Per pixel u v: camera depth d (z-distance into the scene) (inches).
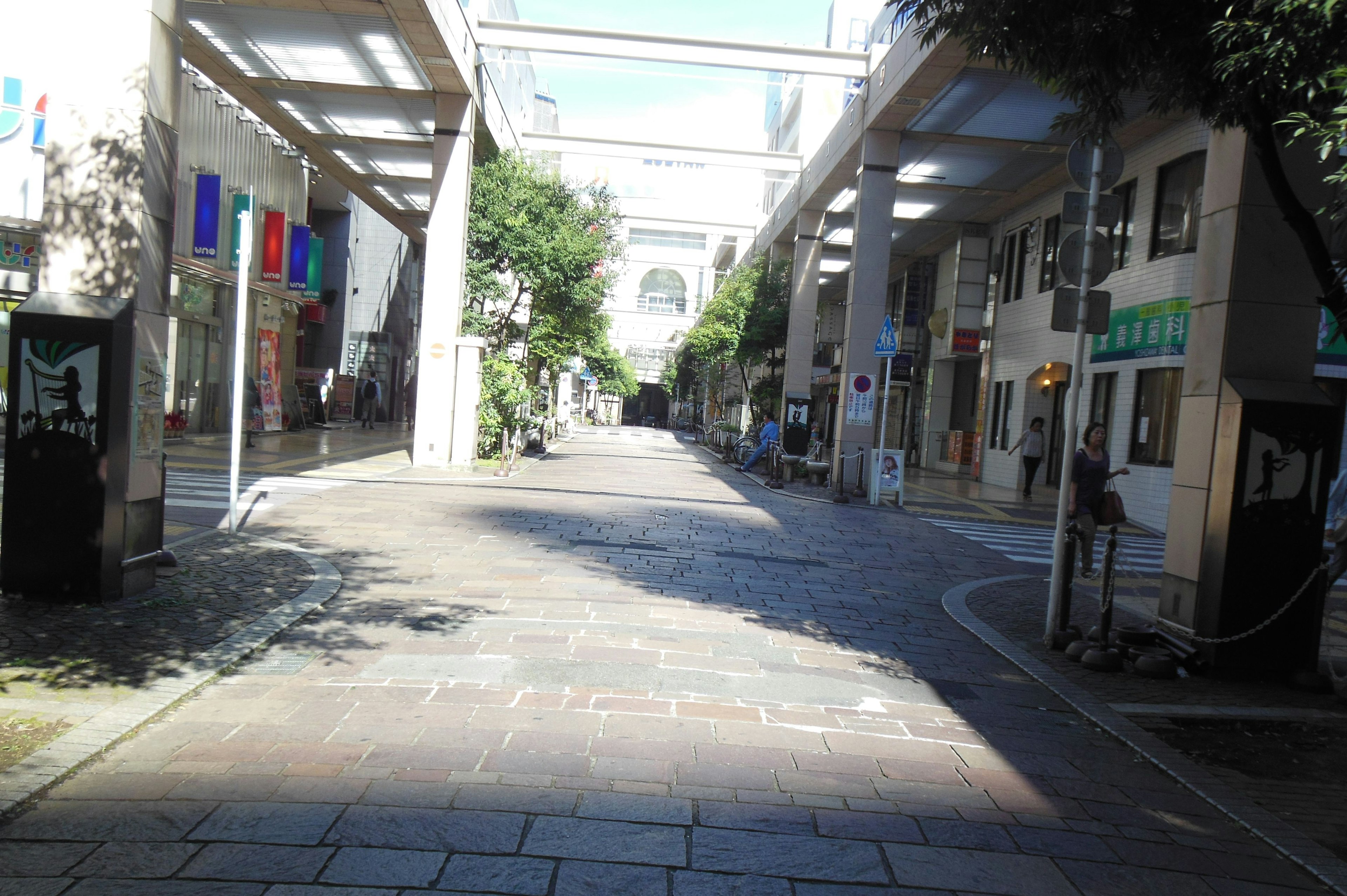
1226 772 182.4
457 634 245.8
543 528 443.5
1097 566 461.4
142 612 243.6
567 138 1010.7
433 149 892.6
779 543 455.8
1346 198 197.2
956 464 1128.8
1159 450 657.6
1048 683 238.5
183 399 852.0
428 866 123.3
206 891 114.3
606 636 251.3
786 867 129.6
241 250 373.7
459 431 742.5
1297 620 258.2
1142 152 708.7
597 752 167.8
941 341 1162.0
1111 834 150.4
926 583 376.5
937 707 212.4
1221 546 261.4
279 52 664.4
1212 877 137.9
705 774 160.7
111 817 133.6
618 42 756.6
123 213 252.4
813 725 192.2
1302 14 177.8
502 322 888.3
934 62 599.5
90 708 175.0
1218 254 277.9
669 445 1593.3
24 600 245.1
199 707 183.5
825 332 1230.9
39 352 241.3
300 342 1327.5
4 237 674.2
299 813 136.9
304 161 1060.5
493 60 765.3
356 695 193.5
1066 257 288.4
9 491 243.3
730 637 260.4
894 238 1163.3
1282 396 259.9
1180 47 217.9
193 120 808.9
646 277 3260.3
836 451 775.7
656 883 122.5
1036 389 918.4
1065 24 219.3
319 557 339.3
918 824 147.4
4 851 122.3
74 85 249.3
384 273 1523.1
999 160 813.9
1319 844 150.4
